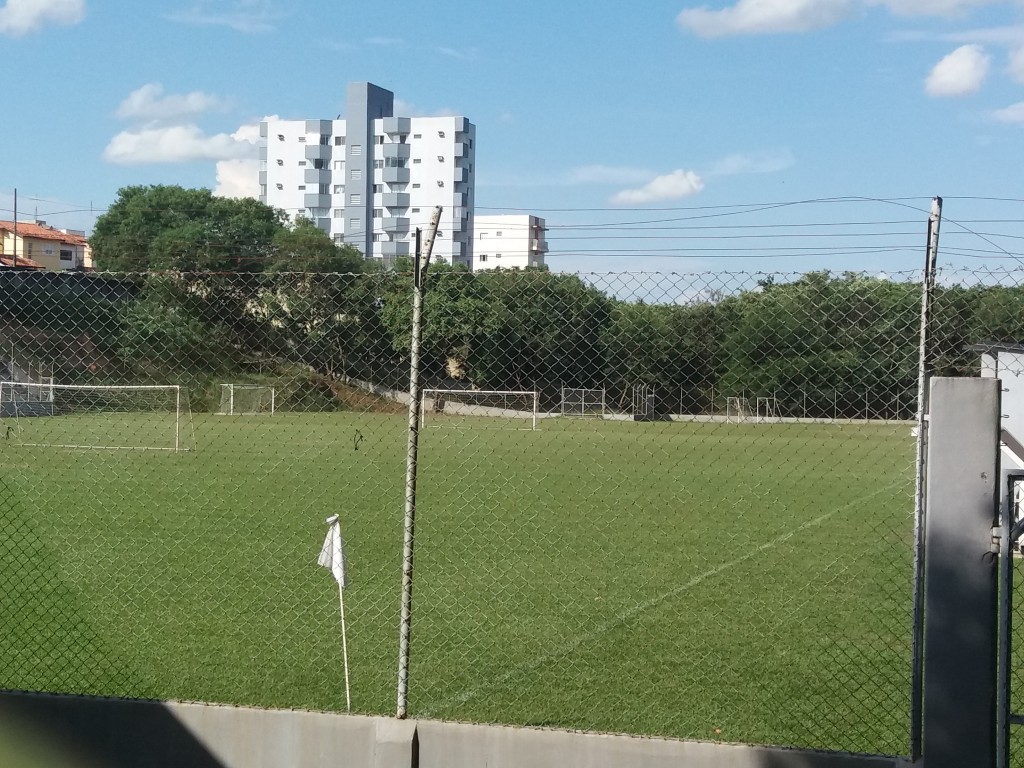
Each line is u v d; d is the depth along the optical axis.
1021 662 7.19
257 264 64.81
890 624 8.77
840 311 6.84
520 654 7.72
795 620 8.92
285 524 14.56
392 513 16.00
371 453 26.84
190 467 23.22
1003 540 4.44
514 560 11.96
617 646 7.99
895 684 6.70
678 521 15.50
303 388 20.84
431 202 111.12
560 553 12.48
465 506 17.08
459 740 5.02
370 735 5.08
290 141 112.69
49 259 74.38
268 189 113.44
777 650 7.90
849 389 6.89
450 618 8.91
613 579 10.84
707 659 7.62
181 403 32.69
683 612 9.23
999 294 5.79
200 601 9.42
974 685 4.45
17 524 14.21
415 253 5.34
